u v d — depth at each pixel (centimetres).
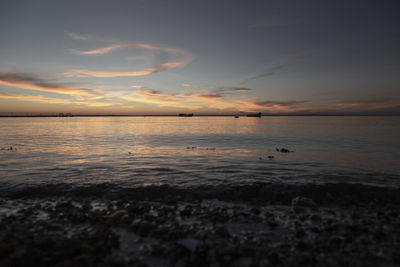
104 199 838
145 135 4172
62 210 708
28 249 431
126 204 774
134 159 1708
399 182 1041
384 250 455
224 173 1254
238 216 655
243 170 1335
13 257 401
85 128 6494
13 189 921
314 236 531
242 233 553
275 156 1866
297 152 2081
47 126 7556
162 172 1272
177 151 2170
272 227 587
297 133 4444
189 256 438
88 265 395
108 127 7119
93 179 1089
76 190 915
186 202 807
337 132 4597
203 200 827
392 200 796
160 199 837
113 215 643
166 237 520
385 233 534
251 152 2106
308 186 937
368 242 492
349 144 2631
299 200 779
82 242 474
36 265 392
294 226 593
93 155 1884
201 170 1334
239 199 837
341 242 495
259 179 1111
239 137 3719
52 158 1720
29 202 797
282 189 916
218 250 455
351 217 657
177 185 987
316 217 638
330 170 1323
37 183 997
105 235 516
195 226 585
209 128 6606
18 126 7475
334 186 923
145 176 1170
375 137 3459
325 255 440
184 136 3962
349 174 1209
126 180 1075
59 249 444
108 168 1370
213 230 562
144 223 584
